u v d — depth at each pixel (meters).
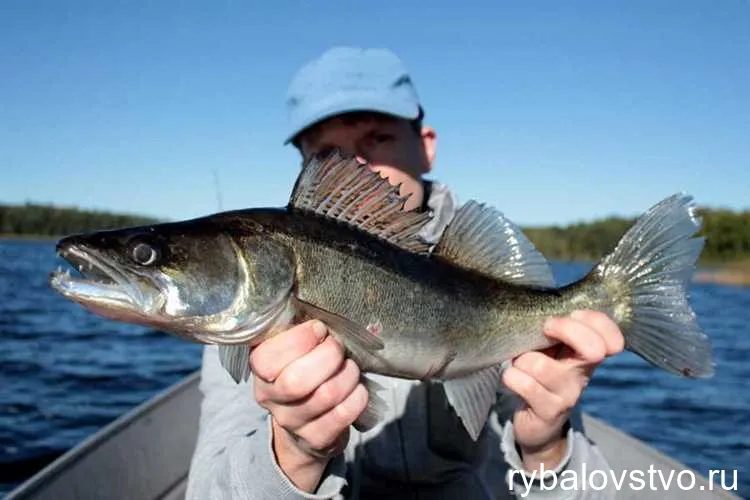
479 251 0.58
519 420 0.55
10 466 1.34
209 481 0.54
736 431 1.75
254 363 0.45
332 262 0.51
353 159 0.53
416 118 0.82
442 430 0.67
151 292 0.49
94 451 0.81
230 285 0.50
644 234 0.59
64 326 3.33
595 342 0.50
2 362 2.35
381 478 0.67
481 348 0.56
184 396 1.07
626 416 1.90
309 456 0.48
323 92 0.78
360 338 0.49
